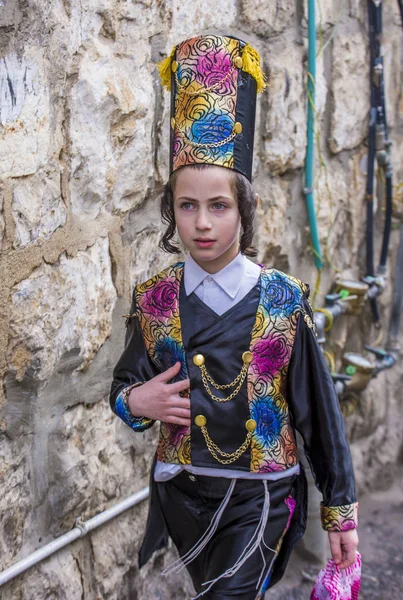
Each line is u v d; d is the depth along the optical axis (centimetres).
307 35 290
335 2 301
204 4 239
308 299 177
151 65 222
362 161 335
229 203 164
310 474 273
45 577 204
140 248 231
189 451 174
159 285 177
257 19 263
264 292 172
